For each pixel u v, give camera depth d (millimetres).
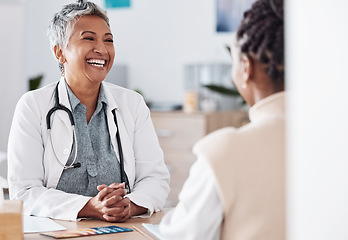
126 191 1755
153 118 4586
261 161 993
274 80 1033
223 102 4648
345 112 734
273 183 985
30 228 1555
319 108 735
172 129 4492
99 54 1891
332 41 728
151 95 5137
